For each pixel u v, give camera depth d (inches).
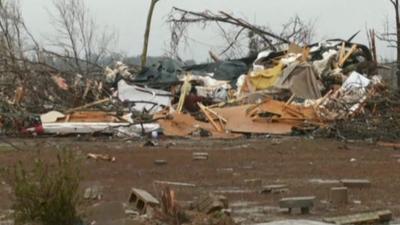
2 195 532.1
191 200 518.9
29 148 978.7
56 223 402.0
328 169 777.6
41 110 1360.7
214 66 1876.2
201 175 711.1
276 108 1338.6
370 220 446.3
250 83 1593.3
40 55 1620.3
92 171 729.6
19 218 401.7
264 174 726.5
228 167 796.0
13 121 1256.2
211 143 1149.1
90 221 416.8
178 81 1647.4
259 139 1230.3
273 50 1993.1
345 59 1697.8
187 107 1480.1
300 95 1515.7
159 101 1515.7
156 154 942.4
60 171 408.2
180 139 1230.9
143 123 1268.5
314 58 1720.0
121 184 628.7
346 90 1402.6
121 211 426.0
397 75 1584.6
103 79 1606.8
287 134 1302.9
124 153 949.8
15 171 433.4
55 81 1461.6
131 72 1802.4
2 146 1031.0
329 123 1285.7
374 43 1787.6
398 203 526.9
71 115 1299.2
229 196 556.7
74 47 2188.7
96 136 1245.1
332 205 512.7
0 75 1403.8
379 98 1333.7
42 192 399.2
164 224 418.9
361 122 1262.3
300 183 646.5
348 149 1053.8
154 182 635.5
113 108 1386.6
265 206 507.5
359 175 719.1
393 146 1102.4
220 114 1349.7
